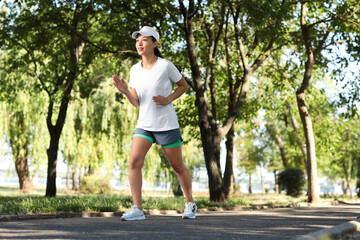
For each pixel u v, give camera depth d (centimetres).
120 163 2192
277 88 1594
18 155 2133
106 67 1956
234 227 331
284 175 2303
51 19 1163
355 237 265
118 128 2086
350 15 1207
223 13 1161
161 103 394
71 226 331
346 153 2852
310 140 1245
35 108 1908
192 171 2592
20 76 1691
